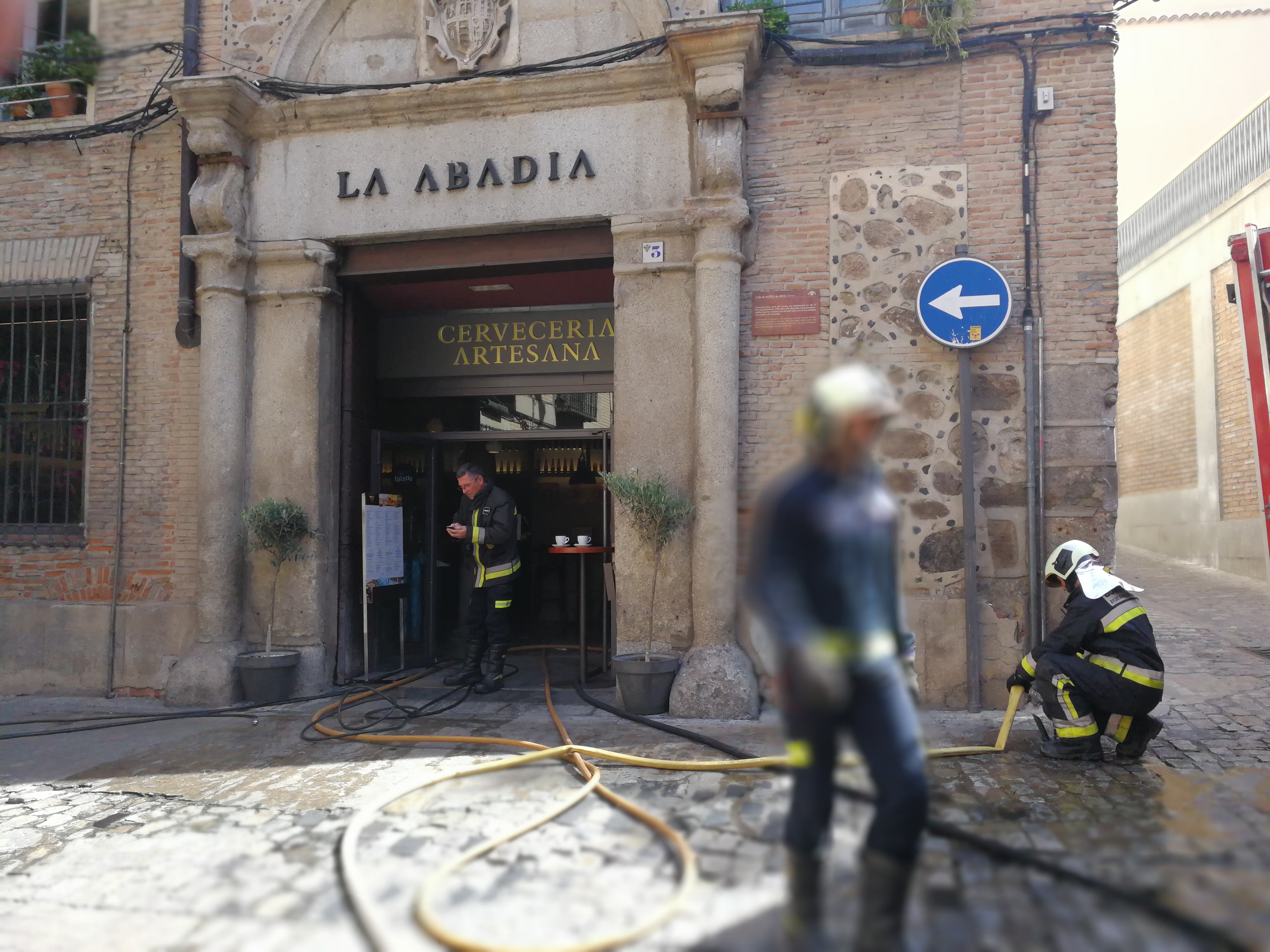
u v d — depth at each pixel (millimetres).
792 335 6406
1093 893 2977
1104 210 6055
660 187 6598
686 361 6492
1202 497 13258
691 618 6320
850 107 6449
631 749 5074
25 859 3611
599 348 7922
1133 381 15812
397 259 7207
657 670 5949
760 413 6402
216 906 3078
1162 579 11984
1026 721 5645
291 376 7172
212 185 7082
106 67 6238
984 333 5988
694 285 6496
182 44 7383
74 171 7664
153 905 3102
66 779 4793
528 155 6828
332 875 3316
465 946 2623
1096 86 6117
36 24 5832
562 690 6980
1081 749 4656
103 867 3482
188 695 6711
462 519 7020
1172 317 14203
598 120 6719
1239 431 12203
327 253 7160
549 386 8016
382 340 8227
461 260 7086
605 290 7684
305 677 6957
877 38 6461
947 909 2857
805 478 2461
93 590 7363
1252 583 11430
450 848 3537
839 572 2447
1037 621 5941
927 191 6301
